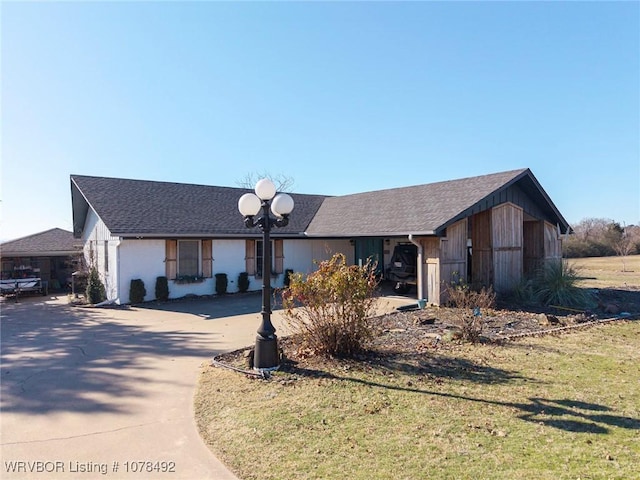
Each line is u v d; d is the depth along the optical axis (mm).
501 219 14336
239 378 6254
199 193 18953
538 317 10820
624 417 4641
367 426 4469
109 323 11180
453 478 3424
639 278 21469
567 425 4441
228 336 9398
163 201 17016
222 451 4035
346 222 17156
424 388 5637
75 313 13086
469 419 4617
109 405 5305
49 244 21578
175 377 6449
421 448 3957
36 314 13039
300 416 4762
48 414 5023
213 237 15922
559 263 13883
